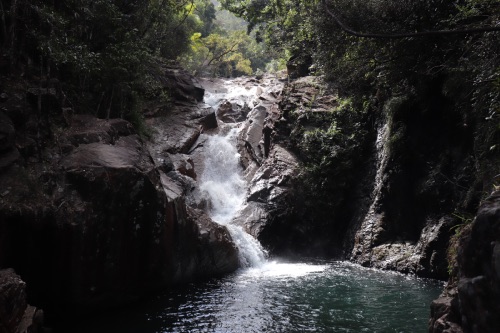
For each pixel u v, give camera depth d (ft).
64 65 42.52
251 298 35.78
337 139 59.77
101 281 30.53
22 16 36.19
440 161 44.65
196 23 125.70
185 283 40.86
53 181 29.37
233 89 108.47
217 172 69.21
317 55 50.16
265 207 58.18
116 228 31.27
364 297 36.11
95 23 45.52
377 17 39.70
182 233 39.63
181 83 81.82
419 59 41.06
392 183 49.70
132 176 32.42
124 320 30.01
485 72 28.60
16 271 26.50
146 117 68.13
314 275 44.93
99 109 47.24
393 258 47.37
